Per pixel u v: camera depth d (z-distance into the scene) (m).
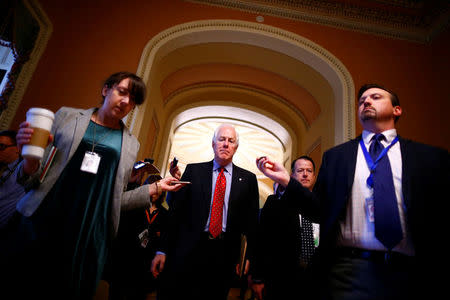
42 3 3.66
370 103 1.45
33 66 3.38
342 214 1.27
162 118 5.52
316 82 4.80
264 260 2.19
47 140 1.09
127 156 1.46
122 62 3.76
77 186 1.28
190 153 10.33
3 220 1.29
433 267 1.02
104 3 4.09
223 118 6.79
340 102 3.92
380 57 4.16
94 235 1.28
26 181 1.14
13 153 1.83
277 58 4.85
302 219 2.32
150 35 4.02
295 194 1.31
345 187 1.29
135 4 4.19
